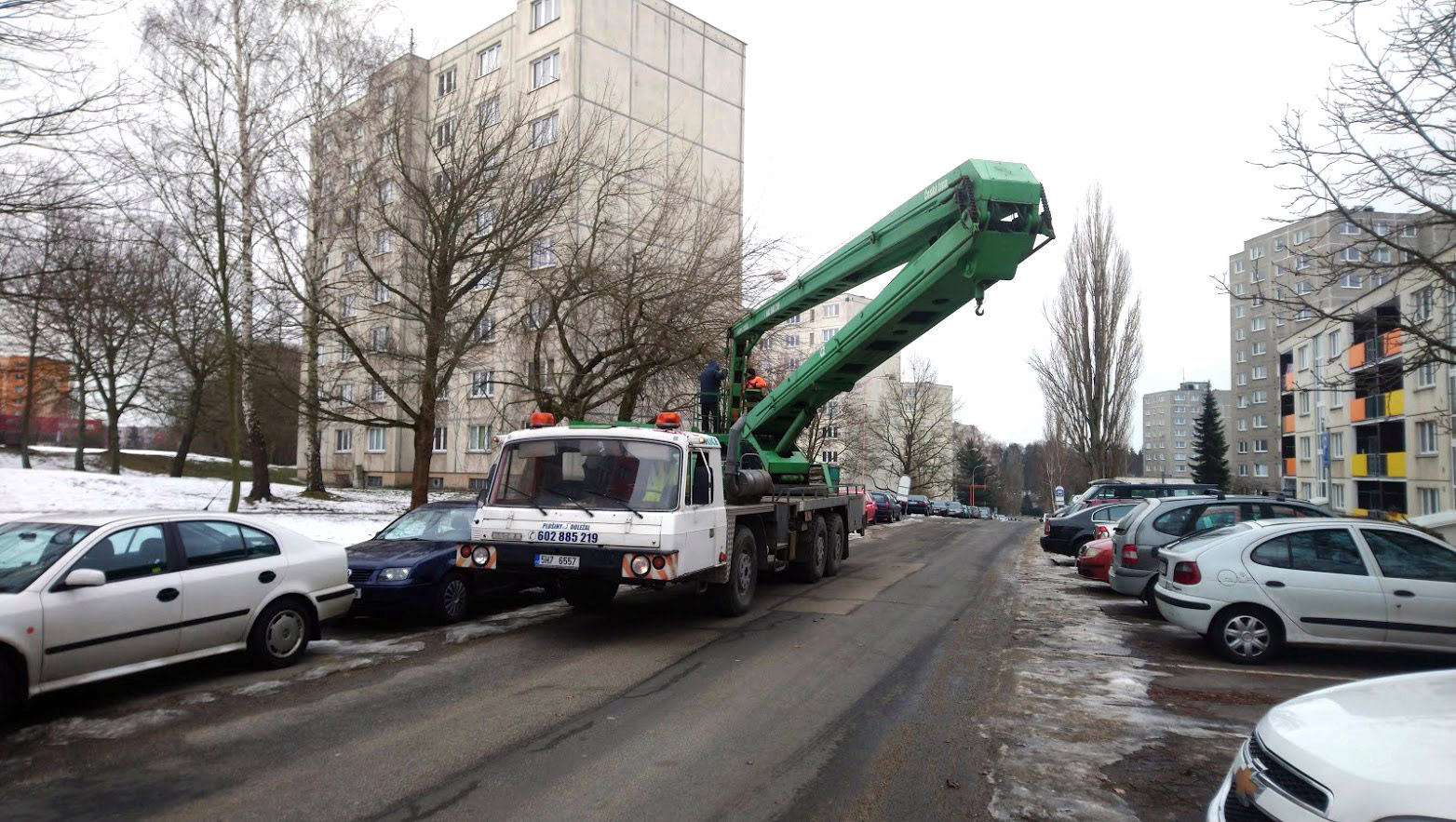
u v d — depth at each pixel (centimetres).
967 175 996
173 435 5834
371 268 1759
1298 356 4447
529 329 1895
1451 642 766
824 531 1488
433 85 2131
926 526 3519
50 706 625
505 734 563
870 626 999
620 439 904
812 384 1321
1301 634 797
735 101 3978
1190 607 823
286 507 2230
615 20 3462
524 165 1727
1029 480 12494
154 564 655
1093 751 542
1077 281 3469
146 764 504
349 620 991
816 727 588
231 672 732
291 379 1911
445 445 4000
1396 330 1106
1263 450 7050
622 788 469
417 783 475
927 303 1114
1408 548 802
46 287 1262
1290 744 324
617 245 1859
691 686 698
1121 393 3425
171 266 2289
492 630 934
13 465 3666
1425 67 884
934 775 498
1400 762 287
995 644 900
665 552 834
